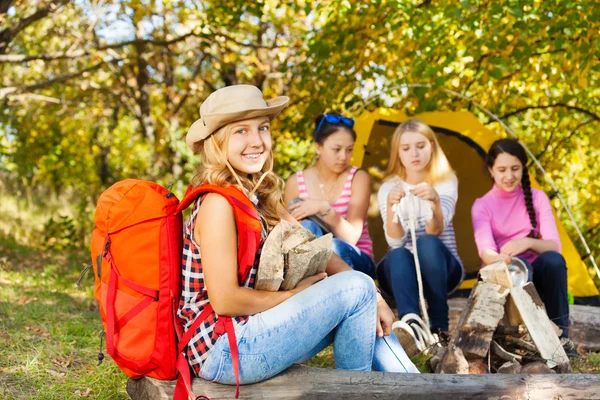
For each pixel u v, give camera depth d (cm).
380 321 294
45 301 522
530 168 793
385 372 267
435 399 258
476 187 570
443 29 620
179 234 259
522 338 360
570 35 576
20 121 1253
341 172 449
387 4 639
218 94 261
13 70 1150
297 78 948
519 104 748
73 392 324
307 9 671
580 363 389
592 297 506
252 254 253
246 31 998
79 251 930
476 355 343
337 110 723
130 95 1149
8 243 921
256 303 249
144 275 251
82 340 407
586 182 824
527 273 380
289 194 459
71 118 1247
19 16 902
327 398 257
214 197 250
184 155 1078
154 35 1002
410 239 436
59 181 1353
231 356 248
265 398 255
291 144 962
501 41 593
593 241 801
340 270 298
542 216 437
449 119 584
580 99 766
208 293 247
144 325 251
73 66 1099
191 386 252
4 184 1454
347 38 686
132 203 253
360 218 438
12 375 336
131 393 268
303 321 256
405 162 451
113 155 1312
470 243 559
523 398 259
